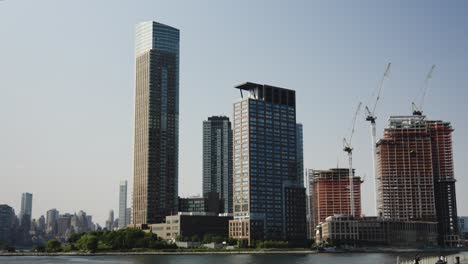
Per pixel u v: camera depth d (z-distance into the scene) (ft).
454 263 628.28
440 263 590.55
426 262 625.41
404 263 645.51
